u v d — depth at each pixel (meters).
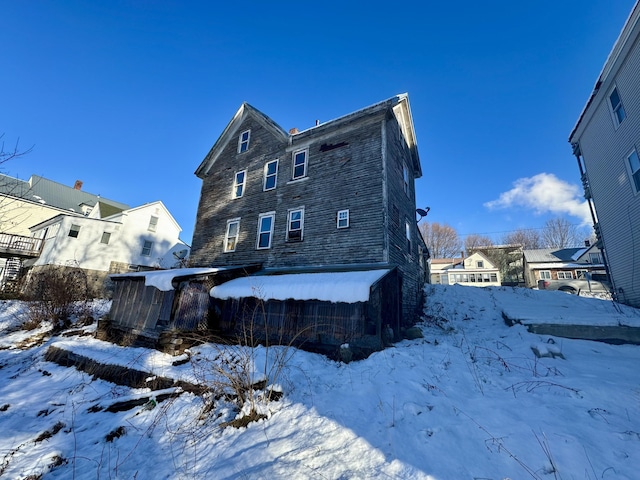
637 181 12.35
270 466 3.78
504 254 56.16
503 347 8.54
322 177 14.70
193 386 6.40
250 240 16.22
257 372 6.80
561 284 32.88
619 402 4.80
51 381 8.46
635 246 12.80
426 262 26.02
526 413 4.64
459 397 5.36
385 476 3.46
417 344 9.24
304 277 10.98
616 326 8.89
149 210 31.53
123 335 12.30
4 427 5.56
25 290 21.59
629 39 11.61
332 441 4.23
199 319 11.45
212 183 19.70
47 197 35.19
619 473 3.27
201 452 4.47
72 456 4.52
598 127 14.95
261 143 17.86
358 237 12.71
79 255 26.20
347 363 8.07
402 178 16.48
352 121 14.28
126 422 5.45
